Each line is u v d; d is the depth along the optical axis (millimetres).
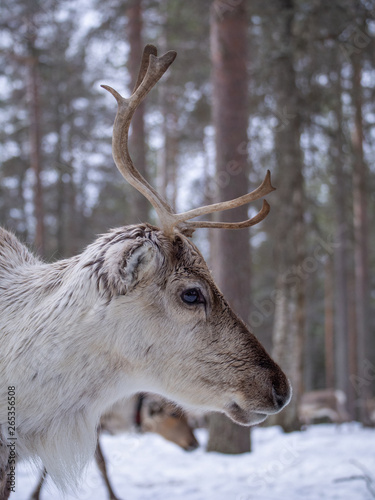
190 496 5355
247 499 5211
